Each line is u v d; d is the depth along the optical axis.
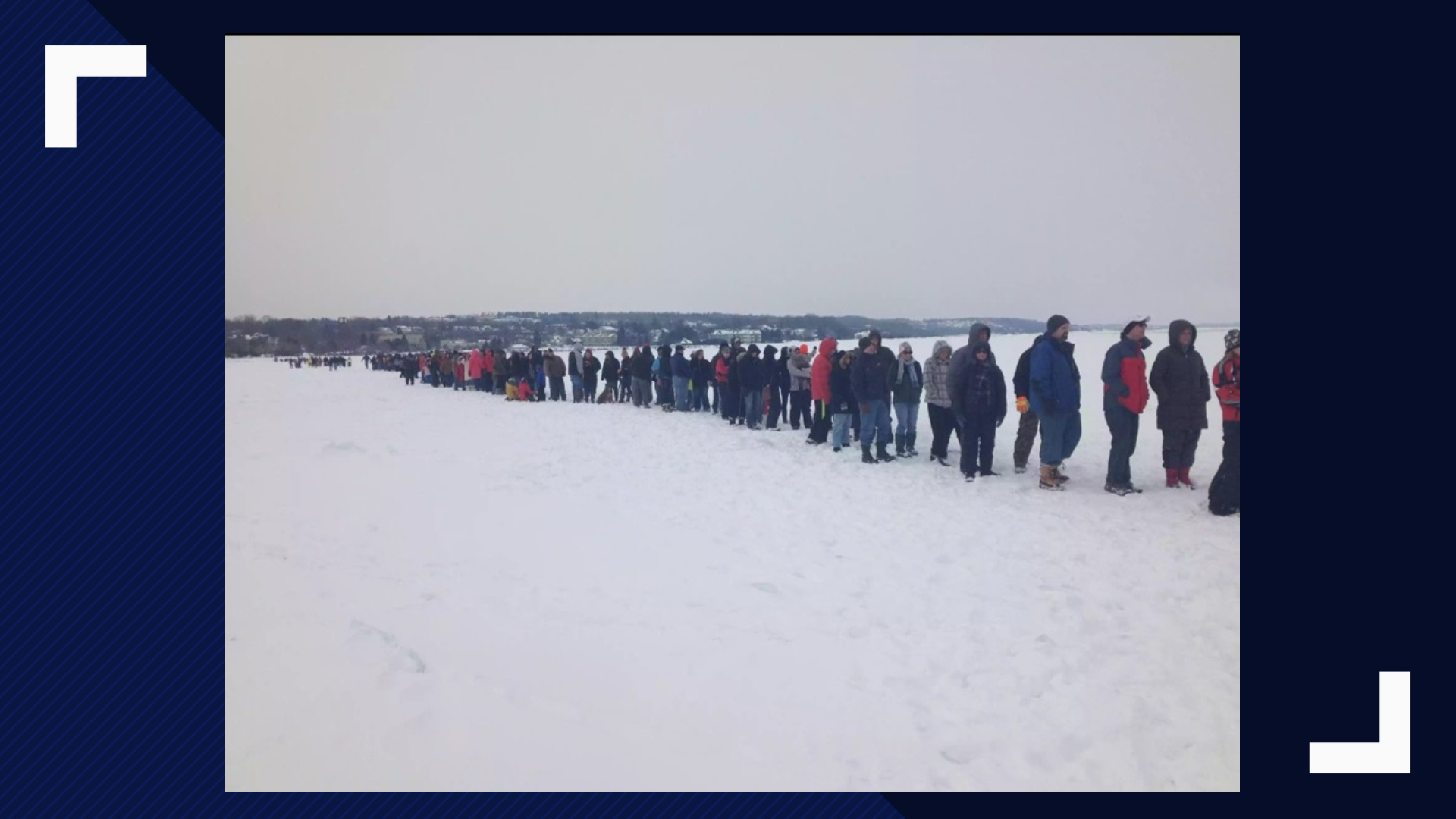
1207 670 4.56
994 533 7.60
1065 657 4.73
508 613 5.22
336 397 30.06
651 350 22.06
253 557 6.34
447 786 3.17
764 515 8.69
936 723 3.95
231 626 4.68
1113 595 5.78
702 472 11.48
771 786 3.36
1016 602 5.68
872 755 3.65
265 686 3.85
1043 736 3.85
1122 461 9.04
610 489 10.32
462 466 12.29
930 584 6.14
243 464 12.45
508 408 23.23
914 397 12.09
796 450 13.26
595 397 25.23
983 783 3.46
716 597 5.80
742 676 4.39
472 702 3.78
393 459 13.12
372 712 3.62
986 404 10.12
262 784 3.13
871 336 11.55
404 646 4.37
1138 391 8.87
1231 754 3.76
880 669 4.54
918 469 11.12
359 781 3.17
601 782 3.28
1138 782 3.53
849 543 7.42
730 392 17.30
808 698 4.16
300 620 4.79
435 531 7.75
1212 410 15.36
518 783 3.23
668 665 4.48
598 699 3.99
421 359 41.06
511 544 7.23
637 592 5.87
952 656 4.74
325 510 8.73
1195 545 6.95
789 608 5.59
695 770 3.44
